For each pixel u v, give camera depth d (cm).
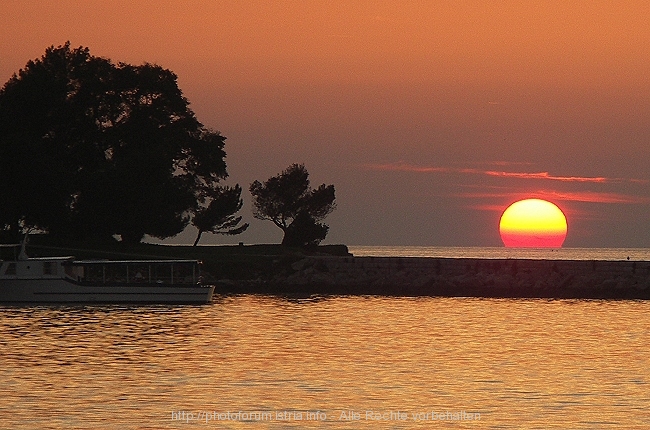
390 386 17225
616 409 15575
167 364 19388
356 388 17038
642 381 17800
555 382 17662
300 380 17712
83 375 18138
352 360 19900
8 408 15450
